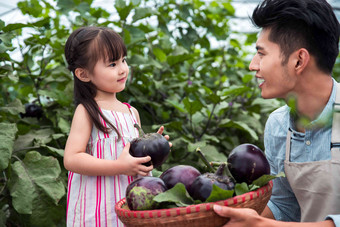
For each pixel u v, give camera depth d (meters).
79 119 1.79
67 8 2.98
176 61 3.05
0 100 2.64
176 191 1.28
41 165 2.18
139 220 1.20
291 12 1.51
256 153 1.41
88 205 1.74
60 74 2.89
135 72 3.04
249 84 3.42
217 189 1.21
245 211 1.21
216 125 3.01
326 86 1.62
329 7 1.55
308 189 1.67
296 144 1.73
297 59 1.55
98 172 1.65
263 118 3.40
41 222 2.07
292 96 1.64
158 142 1.58
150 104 2.88
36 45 2.85
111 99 1.92
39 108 2.87
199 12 3.60
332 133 1.60
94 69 1.81
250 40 4.25
